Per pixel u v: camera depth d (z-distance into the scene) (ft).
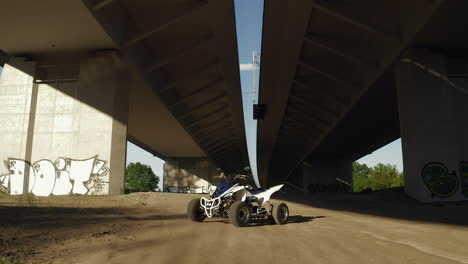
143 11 70.28
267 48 87.04
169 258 16.48
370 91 93.91
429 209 55.11
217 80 107.76
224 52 85.35
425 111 71.61
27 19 68.39
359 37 77.05
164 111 137.90
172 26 75.87
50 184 77.36
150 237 22.90
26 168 78.07
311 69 91.15
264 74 102.89
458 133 72.18
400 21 65.05
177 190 257.96
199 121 141.38
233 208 29.19
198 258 16.66
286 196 107.76
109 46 80.69
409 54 74.23
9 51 82.28
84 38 76.69
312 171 220.64
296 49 82.74
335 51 78.84
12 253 16.56
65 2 62.69
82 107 80.18
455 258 18.25
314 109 126.62
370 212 51.57
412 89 72.74
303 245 20.97
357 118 125.29
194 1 67.41
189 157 268.82
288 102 122.62
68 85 82.12
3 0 61.87
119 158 77.97
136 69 77.15
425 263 16.72
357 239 23.93
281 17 72.84
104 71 81.10
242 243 21.17
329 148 190.08
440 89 72.59
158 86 95.09
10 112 80.64
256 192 33.40
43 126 80.28
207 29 77.77
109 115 79.00
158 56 86.74
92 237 22.27
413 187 70.69
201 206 31.45
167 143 212.84
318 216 43.32
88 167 77.20
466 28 66.54
